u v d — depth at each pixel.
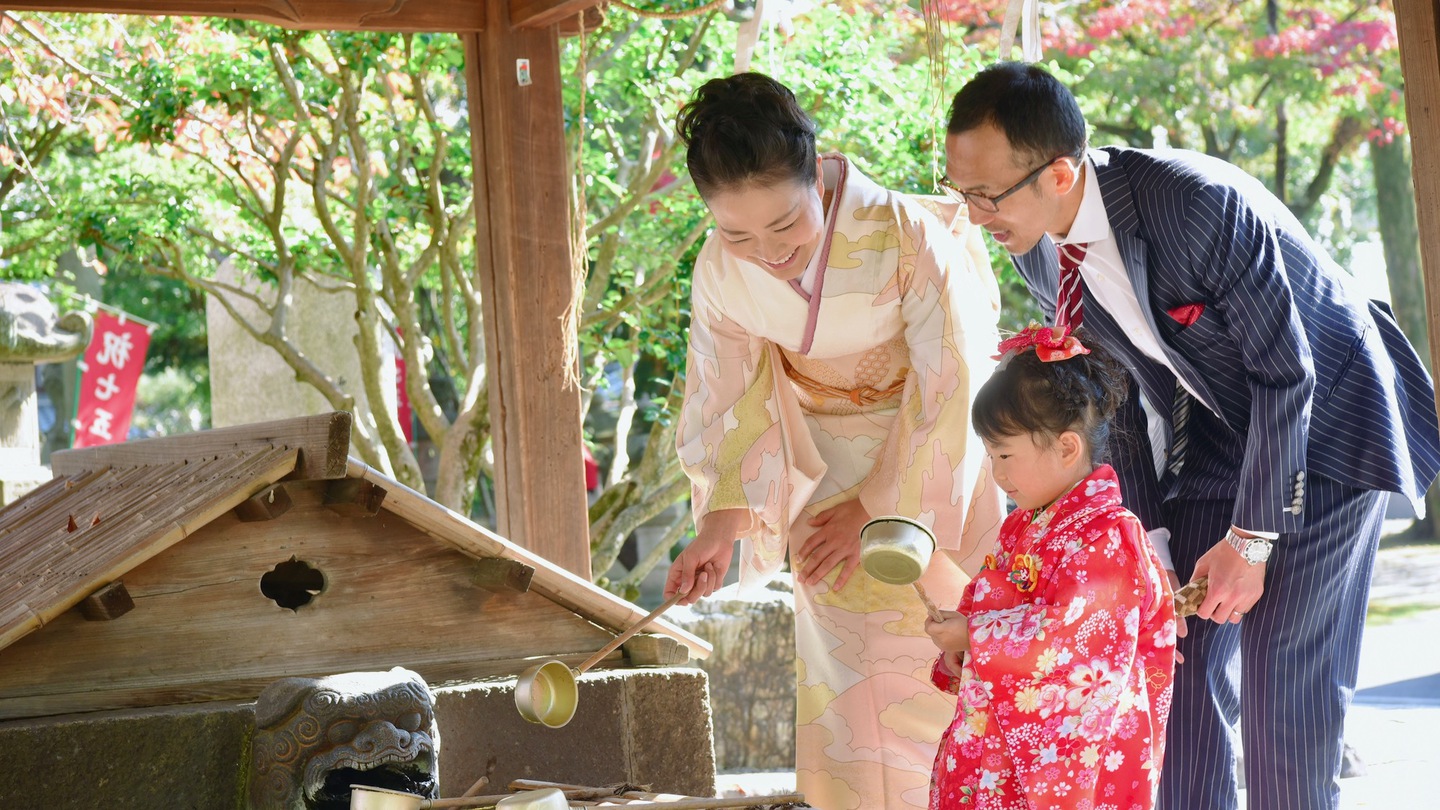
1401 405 2.79
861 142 6.26
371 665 2.69
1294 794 2.62
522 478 4.05
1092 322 2.75
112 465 3.53
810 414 2.96
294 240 7.16
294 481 2.62
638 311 6.61
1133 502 2.88
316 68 6.59
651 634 2.99
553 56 4.14
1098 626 2.26
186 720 2.38
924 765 2.88
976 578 2.48
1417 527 14.82
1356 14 12.67
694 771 2.93
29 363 6.89
